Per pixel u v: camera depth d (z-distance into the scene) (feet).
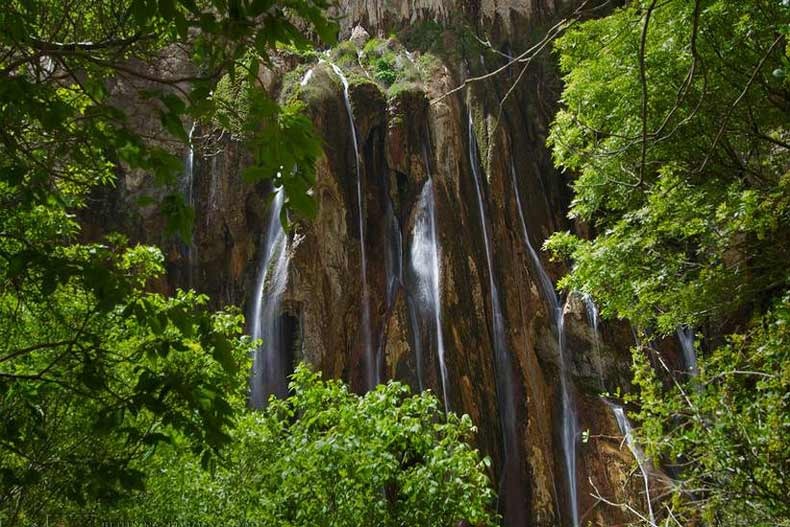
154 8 9.59
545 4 87.81
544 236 76.07
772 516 18.11
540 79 83.76
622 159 34.17
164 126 10.36
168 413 10.41
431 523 24.14
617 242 33.63
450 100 76.28
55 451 16.60
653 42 33.99
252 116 10.53
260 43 9.73
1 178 10.97
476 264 68.54
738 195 28.58
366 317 65.36
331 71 73.67
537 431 64.85
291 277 61.57
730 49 31.04
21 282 13.78
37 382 12.25
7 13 10.40
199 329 11.14
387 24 85.71
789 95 32.73
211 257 67.15
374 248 69.51
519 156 78.33
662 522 23.20
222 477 26.68
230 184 66.23
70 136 11.40
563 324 71.77
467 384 62.28
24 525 19.56
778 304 26.08
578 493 63.82
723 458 18.78
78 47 11.25
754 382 26.09
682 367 69.21
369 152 72.43
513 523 61.11
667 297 31.68
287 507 25.80
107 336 19.40
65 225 20.52
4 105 10.85
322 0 9.91
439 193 69.67
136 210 65.98
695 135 33.12
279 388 59.98
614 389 69.72
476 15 86.84
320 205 64.80
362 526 24.14
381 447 25.02
